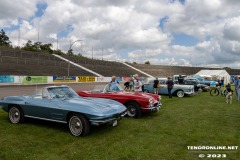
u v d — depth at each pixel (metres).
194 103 12.27
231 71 83.44
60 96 6.47
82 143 5.06
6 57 44.88
